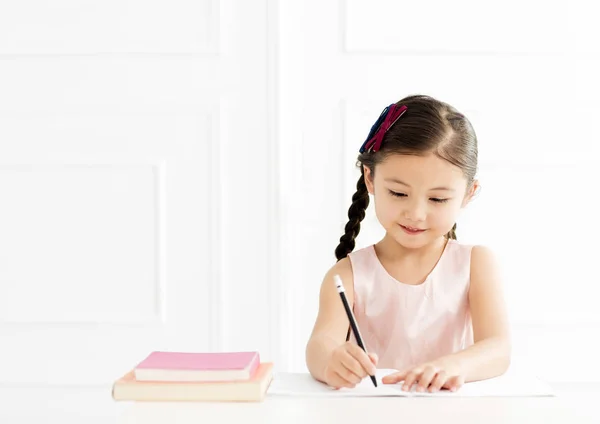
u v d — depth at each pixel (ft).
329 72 6.76
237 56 6.75
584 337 6.81
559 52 6.69
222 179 6.78
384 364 4.41
